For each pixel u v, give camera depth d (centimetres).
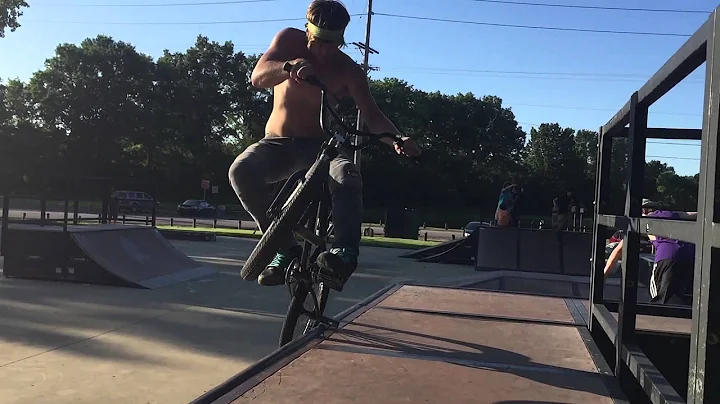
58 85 5272
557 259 1343
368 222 5334
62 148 5231
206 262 1331
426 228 4747
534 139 7931
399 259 1655
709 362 123
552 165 7362
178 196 5950
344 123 254
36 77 5238
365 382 204
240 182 258
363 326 302
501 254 1373
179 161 5947
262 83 269
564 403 192
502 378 217
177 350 573
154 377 485
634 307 231
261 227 264
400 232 2633
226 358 550
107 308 760
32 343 577
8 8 3200
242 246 1803
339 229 245
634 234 231
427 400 188
